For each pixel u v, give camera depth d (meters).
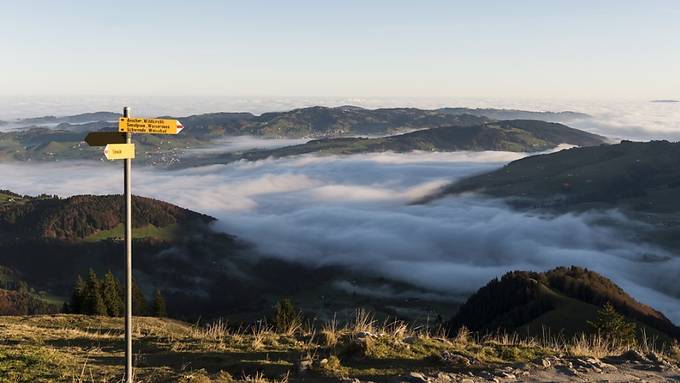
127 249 7.91
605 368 9.73
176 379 8.48
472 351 10.77
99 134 7.50
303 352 10.52
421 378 8.63
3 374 8.65
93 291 56.78
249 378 8.81
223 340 12.05
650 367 9.89
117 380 8.46
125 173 7.86
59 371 8.95
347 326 12.57
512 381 8.82
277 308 40.78
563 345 12.32
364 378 8.84
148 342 12.34
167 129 7.85
